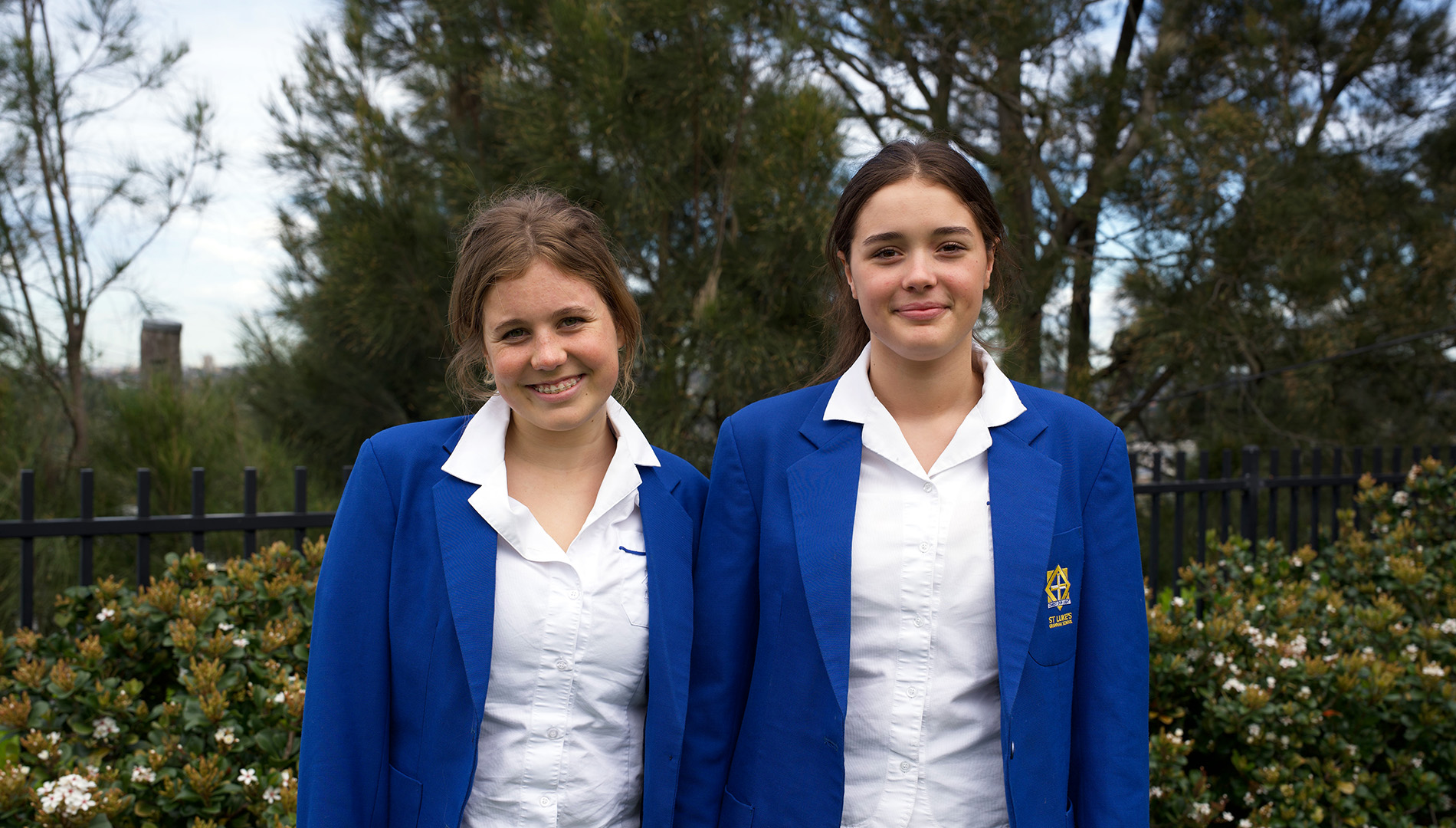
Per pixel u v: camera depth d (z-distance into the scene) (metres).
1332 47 6.53
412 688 1.41
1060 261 5.91
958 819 1.40
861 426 1.50
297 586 2.93
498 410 1.54
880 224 1.40
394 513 1.45
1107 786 1.42
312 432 5.79
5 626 4.23
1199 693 2.56
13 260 4.74
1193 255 6.04
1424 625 2.94
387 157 5.10
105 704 2.39
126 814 2.09
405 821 1.39
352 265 4.79
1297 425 6.55
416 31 5.30
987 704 1.42
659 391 4.54
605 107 4.33
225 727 2.33
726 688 1.56
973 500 1.45
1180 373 6.54
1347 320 6.20
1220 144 5.68
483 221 1.48
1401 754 2.63
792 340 4.65
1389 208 6.66
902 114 6.64
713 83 4.59
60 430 4.96
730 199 4.87
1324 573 3.56
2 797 2.03
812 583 1.42
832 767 1.42
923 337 1.40
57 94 4.76
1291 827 2.35
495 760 1.40
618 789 1.47
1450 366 6.47
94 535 2.99
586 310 1.42
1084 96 6.08
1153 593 3.99
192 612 2.66
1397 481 4.32
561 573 1.44
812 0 5.50
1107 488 1.47
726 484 1.58
